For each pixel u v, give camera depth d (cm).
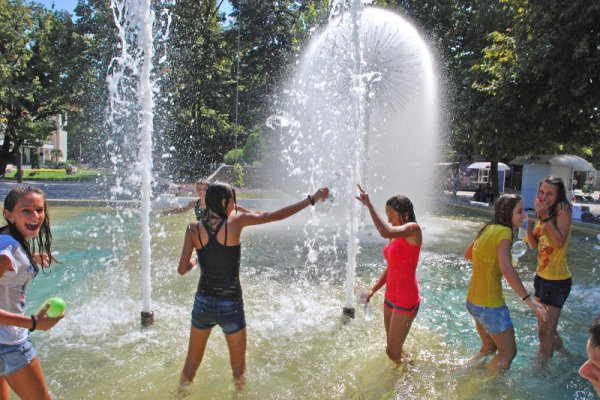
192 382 329
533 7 1133
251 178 2220
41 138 2711
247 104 2900
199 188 558
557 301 384
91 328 443
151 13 496
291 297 551
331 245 894
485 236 348
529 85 1228
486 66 1368
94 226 1105
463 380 340
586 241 1049
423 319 486
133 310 495
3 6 2459
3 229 260
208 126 2775
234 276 312
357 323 466
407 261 354
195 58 2706
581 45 1005
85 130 2619
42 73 2788
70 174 3262
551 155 1697
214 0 2916
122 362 369
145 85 490
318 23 1866
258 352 391
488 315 348
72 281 607
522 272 708
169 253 802
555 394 321
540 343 388
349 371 357
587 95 1102
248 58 2867
